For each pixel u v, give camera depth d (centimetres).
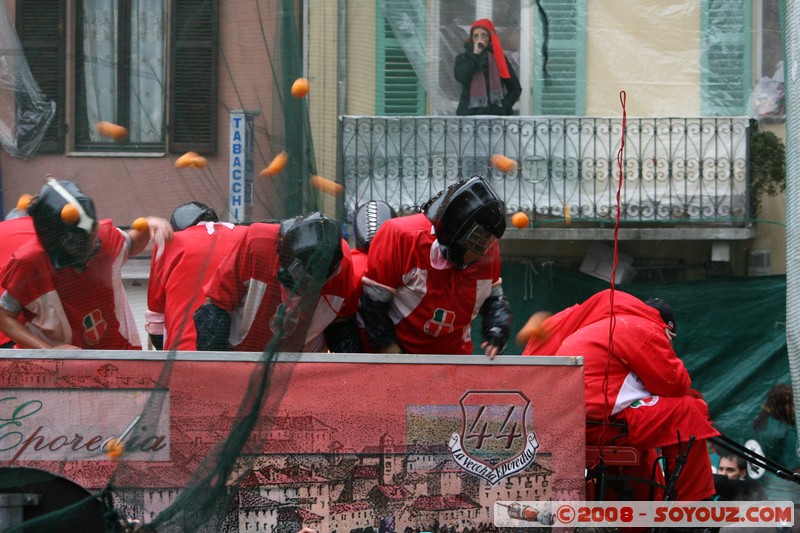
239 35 702
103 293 876
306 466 830
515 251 1945
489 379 856
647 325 1036
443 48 1684
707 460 1036
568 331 1105
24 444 805
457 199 933
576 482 859
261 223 745
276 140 714
